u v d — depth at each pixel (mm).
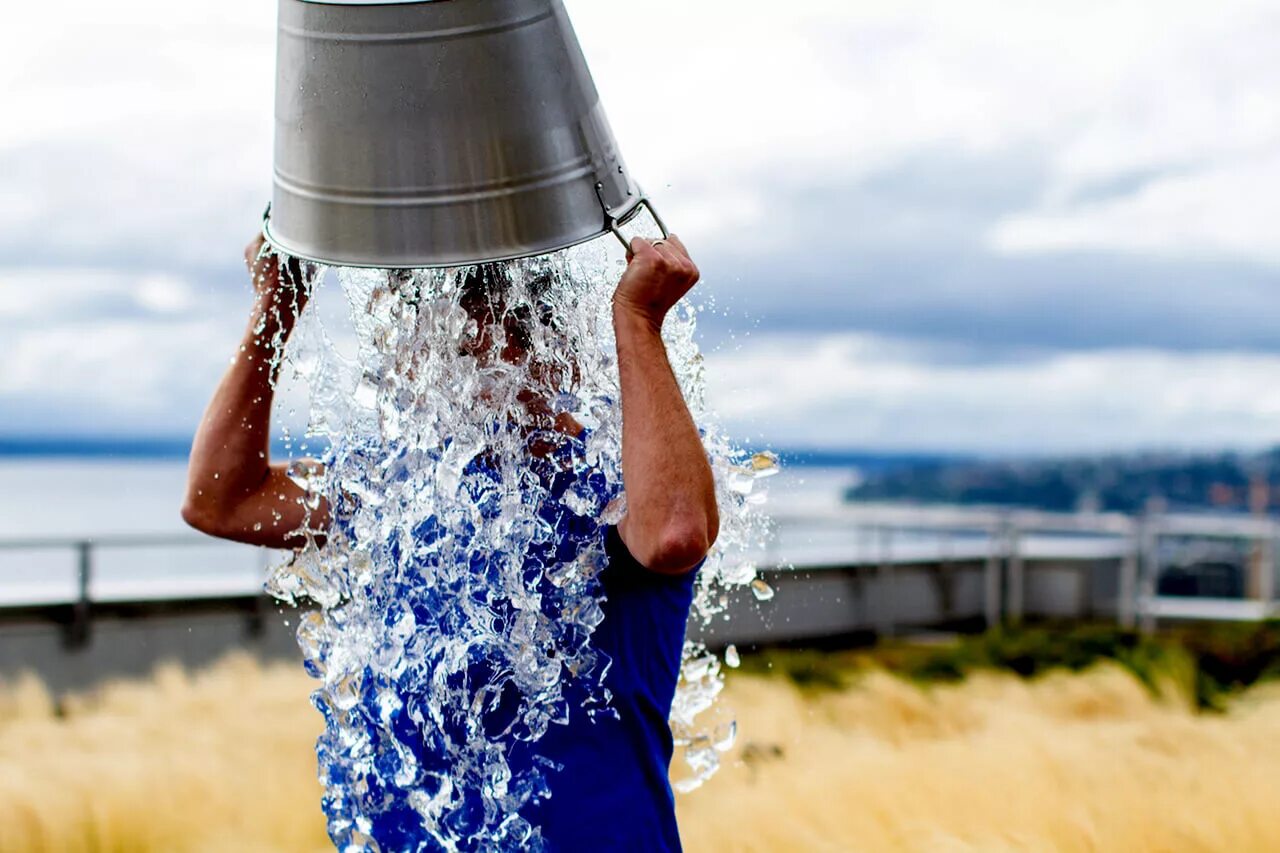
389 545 1963
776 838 3824
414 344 1958
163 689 6609
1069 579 13258
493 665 1890
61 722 6320
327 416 2160
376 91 1860
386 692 1938
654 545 1818
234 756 4918
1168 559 13633
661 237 2137
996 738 4691
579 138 1933
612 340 2148
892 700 5863
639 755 1916
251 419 2205
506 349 1949
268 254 2182
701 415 2291
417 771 1927
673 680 1982
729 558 2367
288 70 1923
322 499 2223
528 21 1888
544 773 1879
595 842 1865
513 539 1883
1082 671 7090
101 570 23188
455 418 1929
